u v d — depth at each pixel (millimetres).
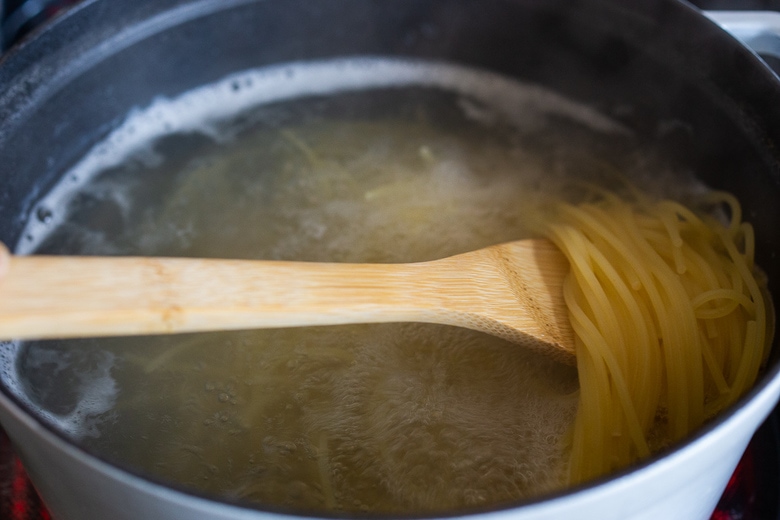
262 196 396
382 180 405
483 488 301
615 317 327
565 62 424
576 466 306
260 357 334
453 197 399
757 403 243
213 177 404
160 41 395
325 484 302
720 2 418
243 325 280
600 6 389
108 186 397
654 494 241
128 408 322
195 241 377
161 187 399
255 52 430
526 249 344
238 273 282
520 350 336
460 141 427
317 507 298
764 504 336
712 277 333
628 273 336
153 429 316
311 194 397
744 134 349
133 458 309
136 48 390
